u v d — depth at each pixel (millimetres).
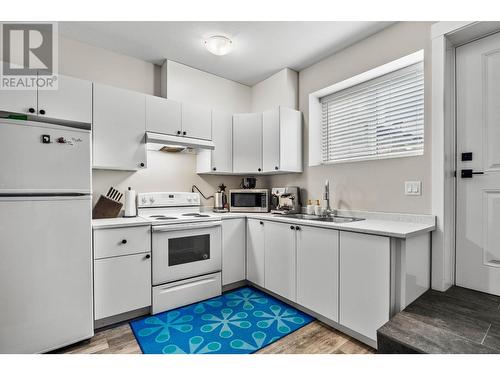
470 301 1672
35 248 1571
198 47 2564
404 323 1415
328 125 2941
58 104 2045
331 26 2238
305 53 2676
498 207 1765
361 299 1722
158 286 2191
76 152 1725
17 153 1529
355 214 2426
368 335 1681
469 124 1896
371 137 2535
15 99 1891
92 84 2207
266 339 1794
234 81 3344
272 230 2457
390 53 2217
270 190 3258
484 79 1835
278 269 2383
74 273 1699
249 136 3043
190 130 2750
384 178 2230
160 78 2918
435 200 1894
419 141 2180
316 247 2025
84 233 1740
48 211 1614
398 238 1628
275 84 3133
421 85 2180
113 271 1985
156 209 2752
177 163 3016
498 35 1781
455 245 1947
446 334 1307
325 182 2689
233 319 2082
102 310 1930
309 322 2029
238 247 2736
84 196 1746
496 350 1183
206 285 2473
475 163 1864
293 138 2918
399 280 1622
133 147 2395
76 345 1743
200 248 2469
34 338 1562
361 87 2623
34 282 1566
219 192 3115
